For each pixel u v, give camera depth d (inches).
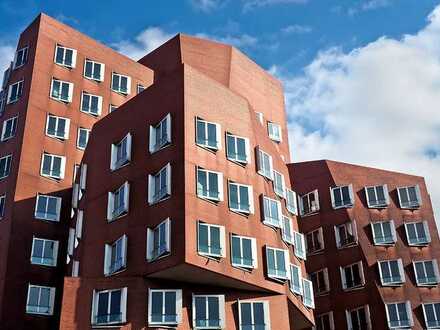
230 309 1378.0
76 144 2023.9
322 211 2223.2
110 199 1530.5
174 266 1283.2
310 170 2306.8
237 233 1412.4
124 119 1622.8
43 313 1753.2
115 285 1332.4
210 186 1412.4
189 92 1496.1
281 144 2415.1
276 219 1544.0
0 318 1675.7
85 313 1307.8
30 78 2020.2
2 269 1745.8
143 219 1414.9
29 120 1947.6
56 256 1839.3
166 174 1402.6
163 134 1471.5
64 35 2166.6
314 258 2176.4
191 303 1350.9
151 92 1577.3
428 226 2212.1
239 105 1606.8
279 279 1453.0
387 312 2014.0
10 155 1930.4
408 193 2273.6
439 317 2037.4
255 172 1552.7
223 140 1507.1
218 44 2315.5
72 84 2101.4
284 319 1424.7
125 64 2284.7
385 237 2154.3
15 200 1823.3
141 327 1290.6
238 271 1366.9
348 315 2048.5
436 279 2102.6
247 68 2383.1
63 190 1931.6
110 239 1473.9
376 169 2320.4
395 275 2084.2
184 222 1314.0
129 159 1530.5
